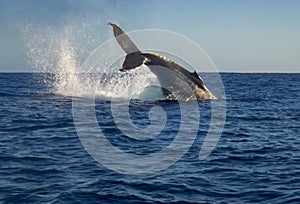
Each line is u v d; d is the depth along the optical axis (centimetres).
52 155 1151
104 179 941
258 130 1716
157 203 809
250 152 1270
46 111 2011
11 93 2928
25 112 1980
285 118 2122
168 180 951
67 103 2277
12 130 1534
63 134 1455
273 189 899
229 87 4906
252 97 3303
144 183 924
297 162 1143
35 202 789
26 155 1148
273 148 1337
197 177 982
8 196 820
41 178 941
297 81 7750
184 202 816
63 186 888
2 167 1025
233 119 2039
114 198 826
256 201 826
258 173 1027
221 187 911
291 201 824
